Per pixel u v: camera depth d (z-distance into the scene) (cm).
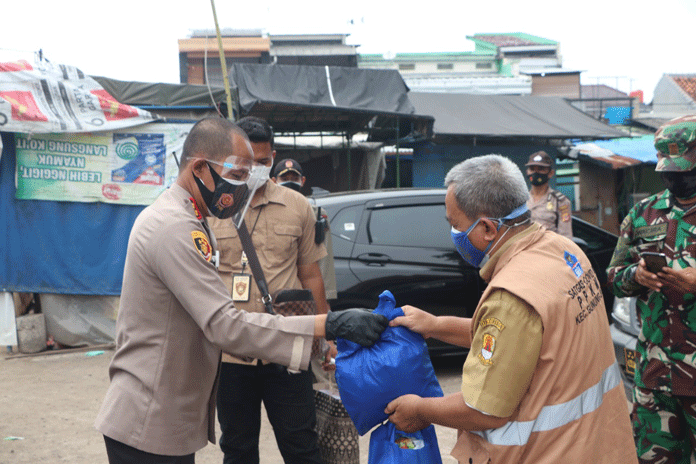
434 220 565
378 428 211
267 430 439
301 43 2694
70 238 684
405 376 196
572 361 167
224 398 269
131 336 191
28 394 520
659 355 262
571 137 1323
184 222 190
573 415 167
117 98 836
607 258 622
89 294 689
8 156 662
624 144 1720
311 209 294
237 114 898
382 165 1327
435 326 207
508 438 168
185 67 2634
